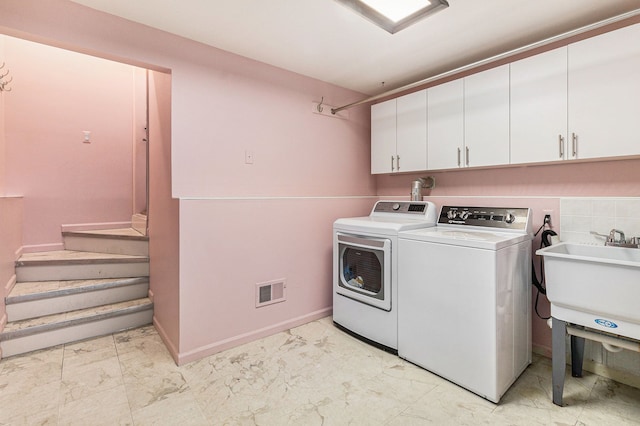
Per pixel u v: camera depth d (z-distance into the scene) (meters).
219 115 2.37
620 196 1.94
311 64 2.64
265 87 2.62
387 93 2.47
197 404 1.72
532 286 2.27
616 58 1.71
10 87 3.14
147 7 1.84
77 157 3.54
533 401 1.76
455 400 1.77
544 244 2.18
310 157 2.96
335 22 2.00
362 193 3.43
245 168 2.52
